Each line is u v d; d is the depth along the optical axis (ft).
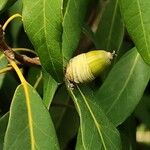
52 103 1.30
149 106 1.42
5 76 1.24
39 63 1.01
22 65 1.02
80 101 0.99
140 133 1.76
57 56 0.93
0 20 1.24
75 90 0.99
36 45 0.93
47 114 0.94
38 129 0.93
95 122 0.98
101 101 1.10
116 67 1.11
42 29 0.93
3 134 1.04
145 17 0.94
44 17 0.92
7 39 1.33
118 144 0.99
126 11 0.95
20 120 0.93
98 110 1.00
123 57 1.11
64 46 0.97
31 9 0.93
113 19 1.21
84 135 0.96
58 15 0.92
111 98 1.10
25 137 0.92
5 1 1.01
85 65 0.95
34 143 0.92
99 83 1.21
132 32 0.95
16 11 1.20
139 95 1.09
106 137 0.98
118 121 1.08
